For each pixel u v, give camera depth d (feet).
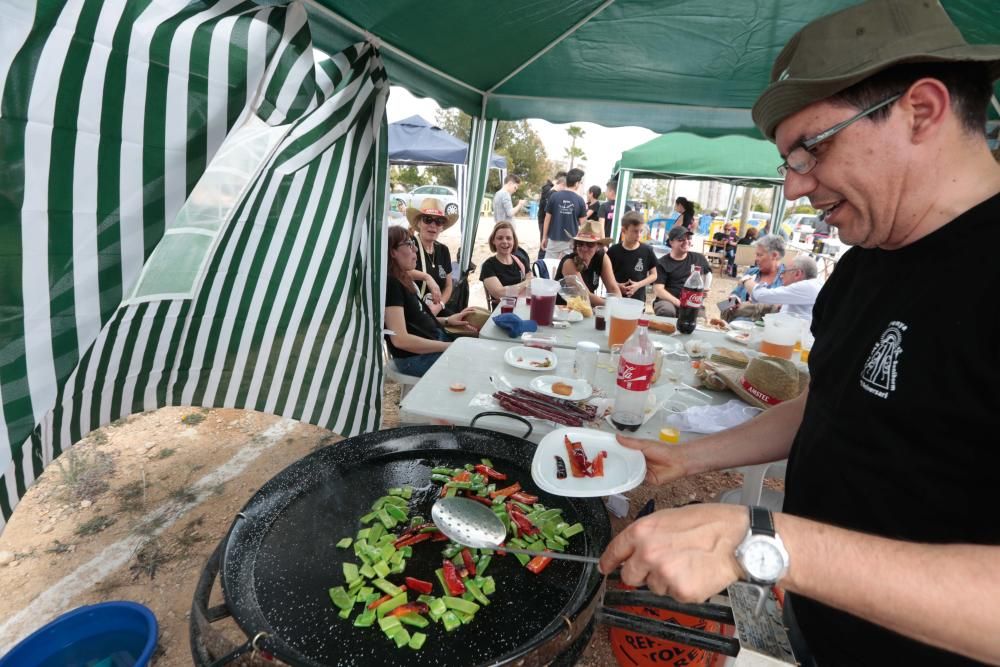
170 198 3.65
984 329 2.12
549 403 5.58
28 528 7.51
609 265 14.98
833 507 2.78
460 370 6.68
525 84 13.29
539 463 4.08
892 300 2.56
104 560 6.95
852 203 2.53
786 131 2.57
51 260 3.18
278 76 4.25
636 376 5.13
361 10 6.86
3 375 3.11
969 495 2.21
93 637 5.06
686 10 8.57
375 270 7.56
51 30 2.88
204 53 3.67
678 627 2.74
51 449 4.83
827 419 2.89
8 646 5.66
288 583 3.27
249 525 3.64
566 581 3.40
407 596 3.29
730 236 39.45
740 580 2.03
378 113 6.72
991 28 7.72
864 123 2.32
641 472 3.75
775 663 2.46
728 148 26.63
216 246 5.72
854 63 2.24
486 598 3.24
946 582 1.70
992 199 2.25
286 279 6.46
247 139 5.81
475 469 4.49
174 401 6.04
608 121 13.99
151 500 8.25
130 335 5.37
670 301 15.76
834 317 3.18
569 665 2.87
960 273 2.24
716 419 5.41
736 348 8.42
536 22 8.93
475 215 16.46
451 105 12.70
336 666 2.73
